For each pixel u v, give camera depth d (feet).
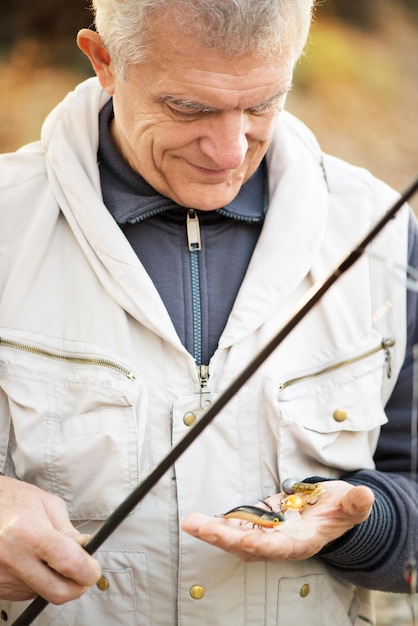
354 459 6.00
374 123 16.24
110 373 5.83
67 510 5.85
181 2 5.35
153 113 5.60
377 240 6.07
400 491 5.89
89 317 5.91
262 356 5.19
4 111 14.98
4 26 16.48
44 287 5.96
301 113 16.05
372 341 6.00
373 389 5.99
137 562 5.83
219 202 5.77
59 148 6.04
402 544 5.81
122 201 5.99
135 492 5.34
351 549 5.76
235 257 6.02
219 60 5.41
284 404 5.89
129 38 5.49
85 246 5.94
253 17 5.34
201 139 5.58
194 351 5.92
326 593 6.00
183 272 5.98
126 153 6.01
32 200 6.08
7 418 5.94
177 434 5.84
